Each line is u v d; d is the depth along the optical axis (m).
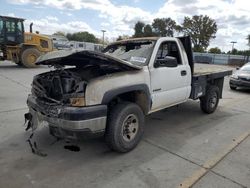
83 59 3.70
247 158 3.85
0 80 10.73
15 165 3.45
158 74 4.37
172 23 70.44
